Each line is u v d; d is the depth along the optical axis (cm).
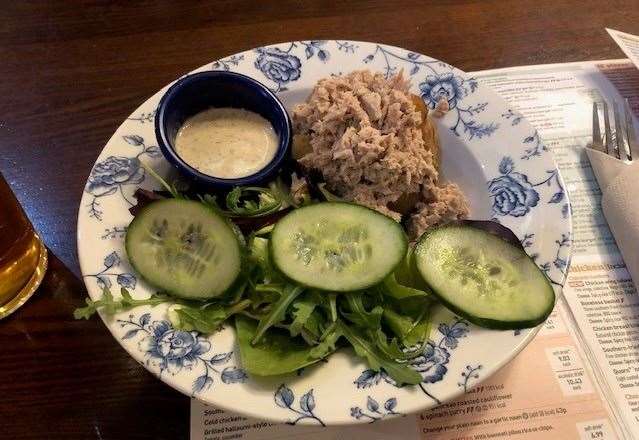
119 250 25
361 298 23
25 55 36
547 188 28
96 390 24
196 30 37
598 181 31
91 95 34
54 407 23
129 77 35
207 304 24
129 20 37
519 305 23
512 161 29
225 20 38
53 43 36
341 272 23
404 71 33
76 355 25
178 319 23
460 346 22
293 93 33
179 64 35
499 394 24
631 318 27
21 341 25
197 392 21
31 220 29
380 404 20
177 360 22
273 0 39
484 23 38
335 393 21
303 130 31
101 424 23
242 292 24
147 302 23
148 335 22
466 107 32
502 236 26
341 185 29
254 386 21
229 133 31
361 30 38
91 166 31
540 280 23
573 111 35
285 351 22
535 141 30
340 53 34
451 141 31
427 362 22
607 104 35
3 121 33
